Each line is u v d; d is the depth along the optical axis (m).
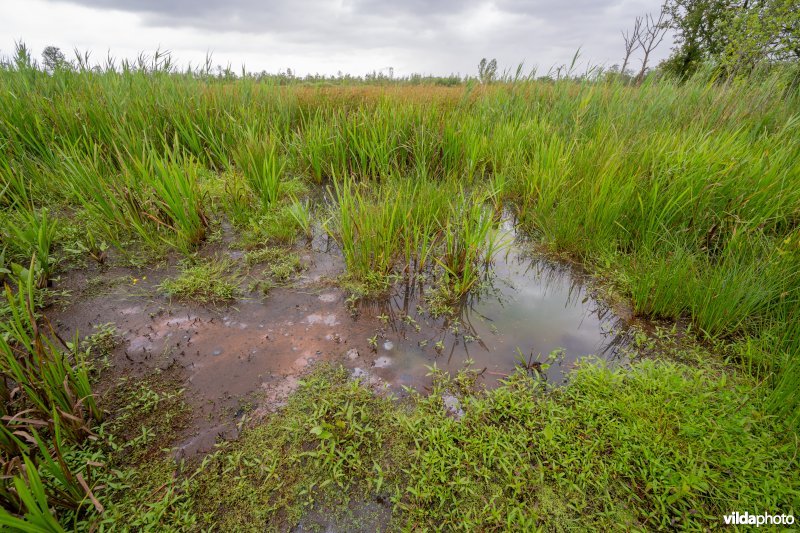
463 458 1.86
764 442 1.83
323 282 3.27
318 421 2.04
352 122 5.67
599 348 2.62
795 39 9.45
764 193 3.32
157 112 5.47
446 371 2.40
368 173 5.43
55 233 3.47
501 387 2.25
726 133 4.28
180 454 1.86
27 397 1.92
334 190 5.30
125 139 4.44
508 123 6.11
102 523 1.53
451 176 4.86
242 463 1.83
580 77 7.45
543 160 4.65
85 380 1.93
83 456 1.78
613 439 1.91
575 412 2.05
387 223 3.47
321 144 5.38
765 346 2.43
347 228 3.27
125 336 2.58
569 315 2.97
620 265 3.36
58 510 1.56
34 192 4.09
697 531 1.56
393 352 2.54
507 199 5.00
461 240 3.32
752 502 1.63
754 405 2.04
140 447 1.88
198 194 3.91
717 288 2.65
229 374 2.32
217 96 6.36
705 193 3.47
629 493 1.71
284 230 3.84
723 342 2.55
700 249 3.31
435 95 8.45
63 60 6.71
